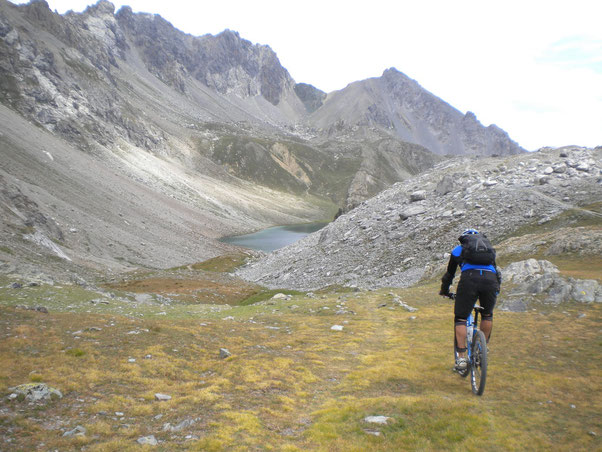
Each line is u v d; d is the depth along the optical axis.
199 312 26.55
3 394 7.77
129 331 13.86
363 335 16.97
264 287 66.19
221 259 122.12
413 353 13.48
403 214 66.81
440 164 97.81
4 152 147.50
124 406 8.09
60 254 75.25
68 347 11.41
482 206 56.53
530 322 16.53
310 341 15.59
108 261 100.62
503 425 7.23
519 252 38.50
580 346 12.50
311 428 7.39
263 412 8.27
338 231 79.62
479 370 8.80
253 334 16.14
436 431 7.09
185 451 6.24
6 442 6.06
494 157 84.44
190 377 10.44
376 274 53.44
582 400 8.34
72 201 145.25
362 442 6.76
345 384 10.36
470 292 8.05
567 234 38.22
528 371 10.46
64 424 6.99
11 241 63.88
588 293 19.03
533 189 56.22
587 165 58.72
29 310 15.34
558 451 6.25
